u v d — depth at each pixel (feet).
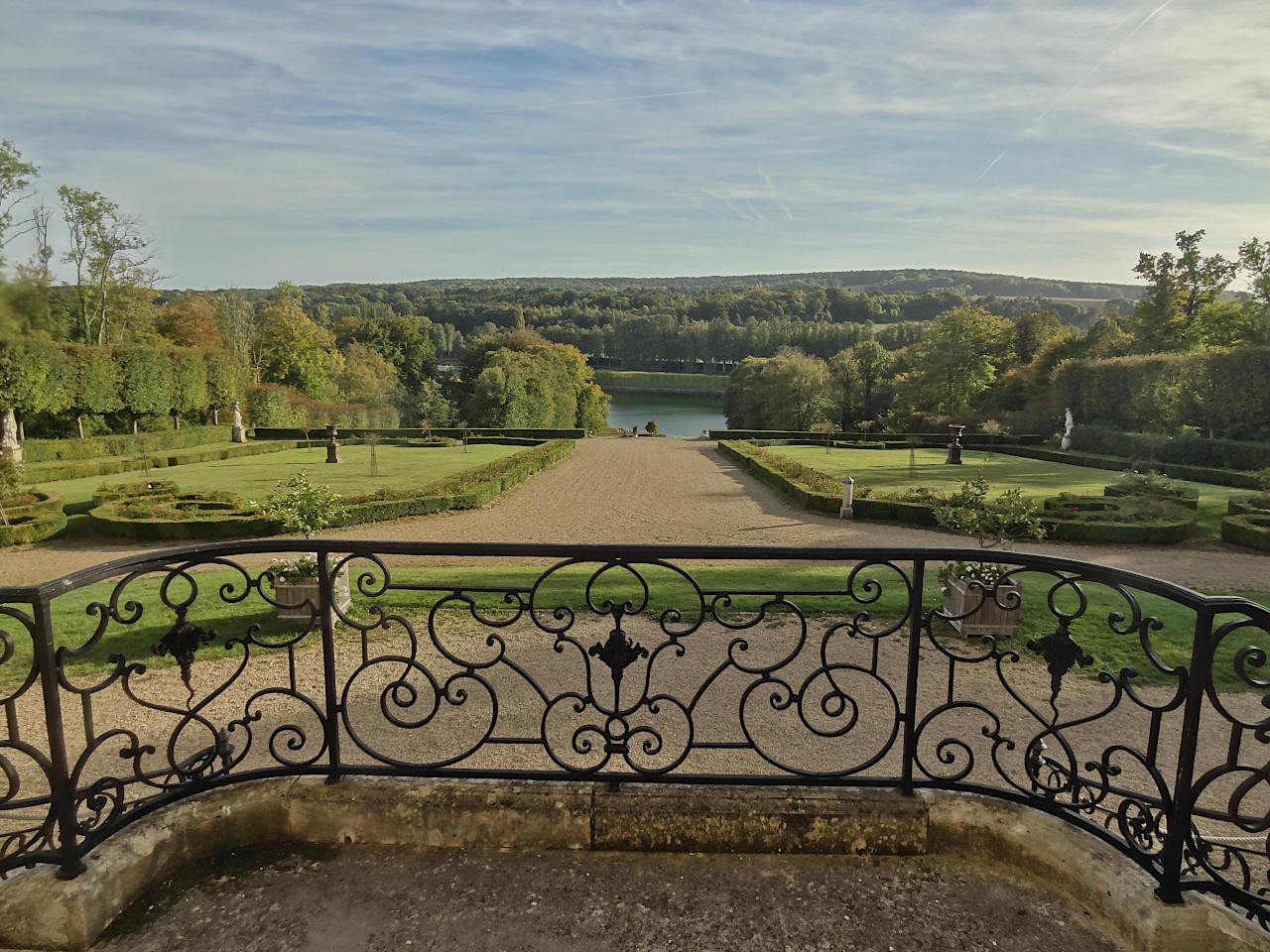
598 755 15.05
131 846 7.83
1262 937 6.74
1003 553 8.39
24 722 16.90
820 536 46.34
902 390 167.84
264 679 19.27
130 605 7.94
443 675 19.53
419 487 61.16
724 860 8.41
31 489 54.75
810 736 15.94
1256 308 110.73
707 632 23.11
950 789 8.86
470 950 7.00
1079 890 7.68
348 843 8.74
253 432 133.39
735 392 205.98
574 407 216.33
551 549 8.52
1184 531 44.16
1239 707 17.83
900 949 7.04
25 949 7.10
